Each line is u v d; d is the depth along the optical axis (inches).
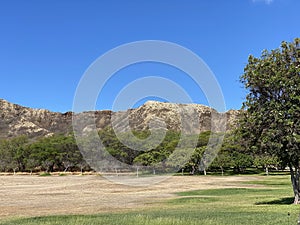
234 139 763.4
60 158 3316.9
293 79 682.8
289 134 670.5
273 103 688.4
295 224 484.7
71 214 707.4
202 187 1489.9
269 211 639.8
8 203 991.6
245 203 834.8
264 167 3026.6
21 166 3671.3
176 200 969.5
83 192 1370.6
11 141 3890.3
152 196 1134.4
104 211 762.2
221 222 523.2
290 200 852.0
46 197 1185.4
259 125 719.1
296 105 662.5
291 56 723.4
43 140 3848.4
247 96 746.8
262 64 725.3
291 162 725.9
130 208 811.4
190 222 530.3
